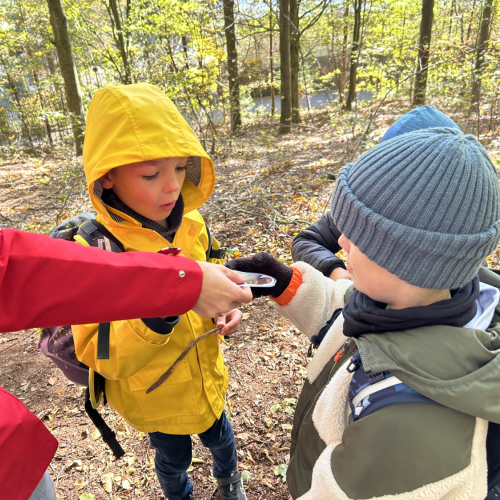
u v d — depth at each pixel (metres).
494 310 0.83
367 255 0.75
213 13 12.77
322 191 5.86
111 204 1.29
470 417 0.70
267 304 3.51
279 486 1.99
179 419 1.39
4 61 14.68
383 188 0.70
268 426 2.32
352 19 15.93
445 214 0.66
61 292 0.79
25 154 13.12
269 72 17.47
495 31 12.23
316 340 1.17
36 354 3.17
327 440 0.87
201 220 1.58
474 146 0.69
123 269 0.84
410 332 0.74
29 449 0.90
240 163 8.42
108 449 2.26
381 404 0.73
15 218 6.19
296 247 1.63
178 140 1.22
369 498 0.70
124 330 1.10
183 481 1.72
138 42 11.77
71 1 12.38
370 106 10.74
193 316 1.39
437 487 0.67
